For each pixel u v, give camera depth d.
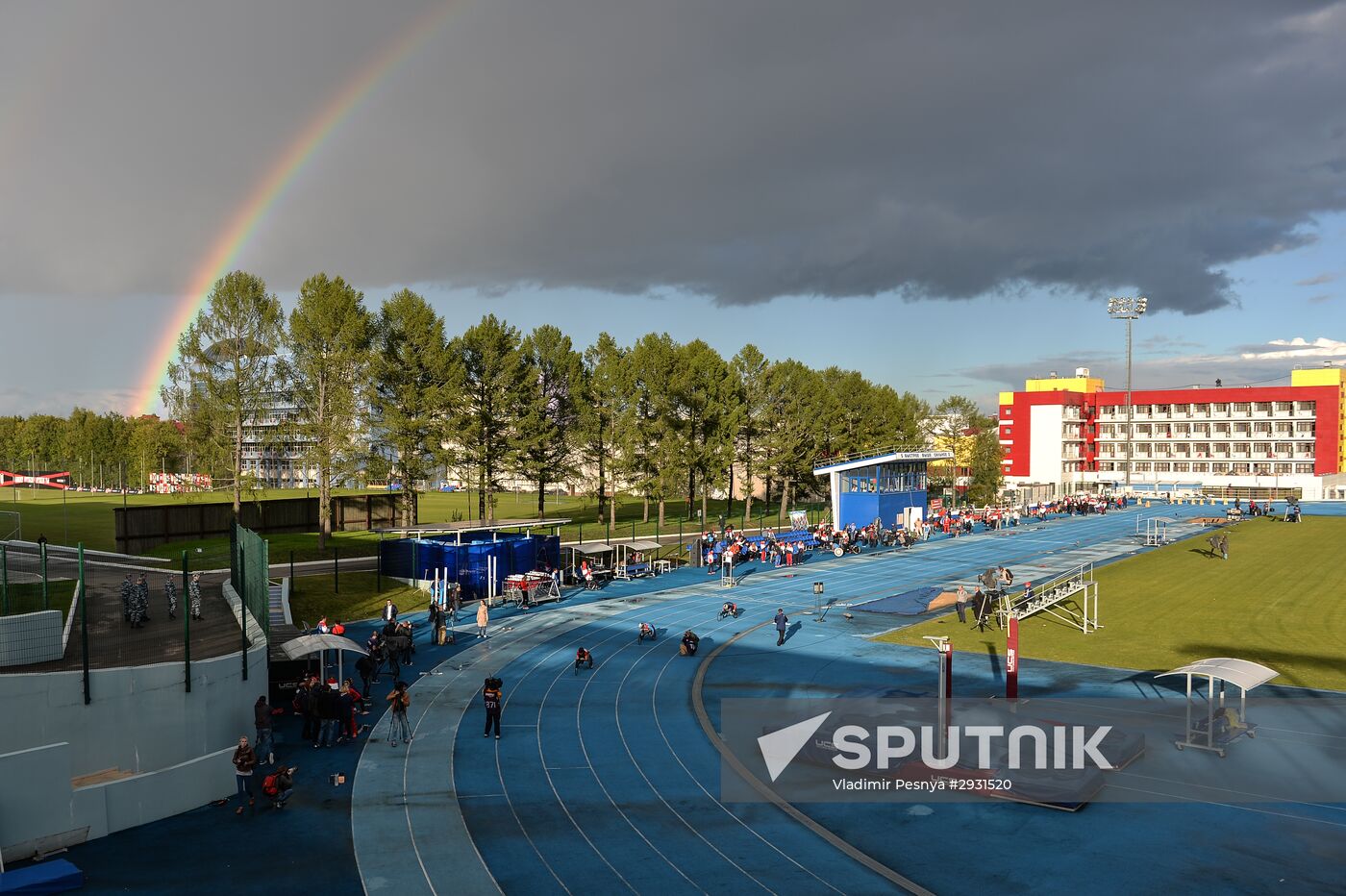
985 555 86.62
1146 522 122.81
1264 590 63.56
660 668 41.78
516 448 85.81
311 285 71.31
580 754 30.09
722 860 22.14
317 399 72.00
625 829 24.06
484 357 85.06
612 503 96.31
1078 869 21.58
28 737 23.56
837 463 105.44
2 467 185.25
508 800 26.08
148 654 28.78
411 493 78.81
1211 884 20.75
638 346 99.38
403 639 42.06
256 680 30.23
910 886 20.75
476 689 38.12
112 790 23.72
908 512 108.81
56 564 48.69
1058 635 49.34
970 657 43.97
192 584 41.25
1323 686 37.53
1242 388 182.50
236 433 70.62
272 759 28.59
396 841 23.23
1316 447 174.62
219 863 21.95
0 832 21.62
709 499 150.12
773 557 81.75
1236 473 182.38
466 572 61.34
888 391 139.88
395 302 79.44
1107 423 197.88
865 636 49.12
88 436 158.50
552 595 60.59
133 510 64.56
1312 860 21.94
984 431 166.75
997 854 22.47
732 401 110.25
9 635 25.58
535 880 21.09
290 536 75.94
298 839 23.36
